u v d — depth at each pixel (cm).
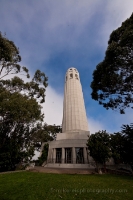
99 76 1694
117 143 1439
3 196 692
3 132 1928
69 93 3703
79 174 1520
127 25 1390
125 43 1305
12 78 2170
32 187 866
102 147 1675
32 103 1705
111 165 2194
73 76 4128
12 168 1709
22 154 1780
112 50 1370
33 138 2762
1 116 1686
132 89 1573
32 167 2011
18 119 1606
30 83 2361
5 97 1573
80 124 3142
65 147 2762
